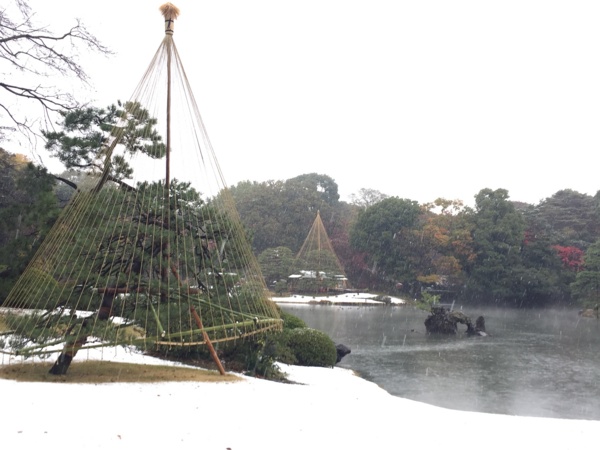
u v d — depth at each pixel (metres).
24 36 15.10
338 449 5.76
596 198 66.75
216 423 6.28
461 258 57.91
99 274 8.43
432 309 28.97
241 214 68.12
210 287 9.97
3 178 19.08
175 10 9.96
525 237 57.19
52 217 14.87
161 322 8.78
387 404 8.78
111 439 5.35
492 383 15.27
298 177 87.38
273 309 10.95
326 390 9.97
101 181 9.29
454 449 6.14
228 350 12.03
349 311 41.59
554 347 23.34
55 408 6.24
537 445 6.52
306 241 61.56
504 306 56.28
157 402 6.99
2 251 14.87
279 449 5.57
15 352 8.17
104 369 9.61
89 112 14.55
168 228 9.12
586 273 44.69
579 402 13.03
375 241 60.69
